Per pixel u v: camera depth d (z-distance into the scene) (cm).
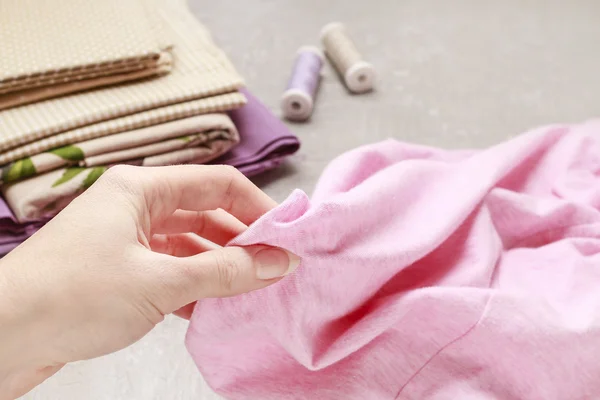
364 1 99
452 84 80
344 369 45
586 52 86
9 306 38
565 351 42
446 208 48
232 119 72
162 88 68
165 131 65
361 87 79
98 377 51
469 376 43
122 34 71
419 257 45
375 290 45
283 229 40
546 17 93
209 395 50
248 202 45
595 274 47
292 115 75
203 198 44
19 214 61
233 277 39
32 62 66
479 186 49
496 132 72
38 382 43
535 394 43
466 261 47
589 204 52
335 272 42
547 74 81
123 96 66
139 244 40
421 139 71
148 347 53
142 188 41
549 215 50
